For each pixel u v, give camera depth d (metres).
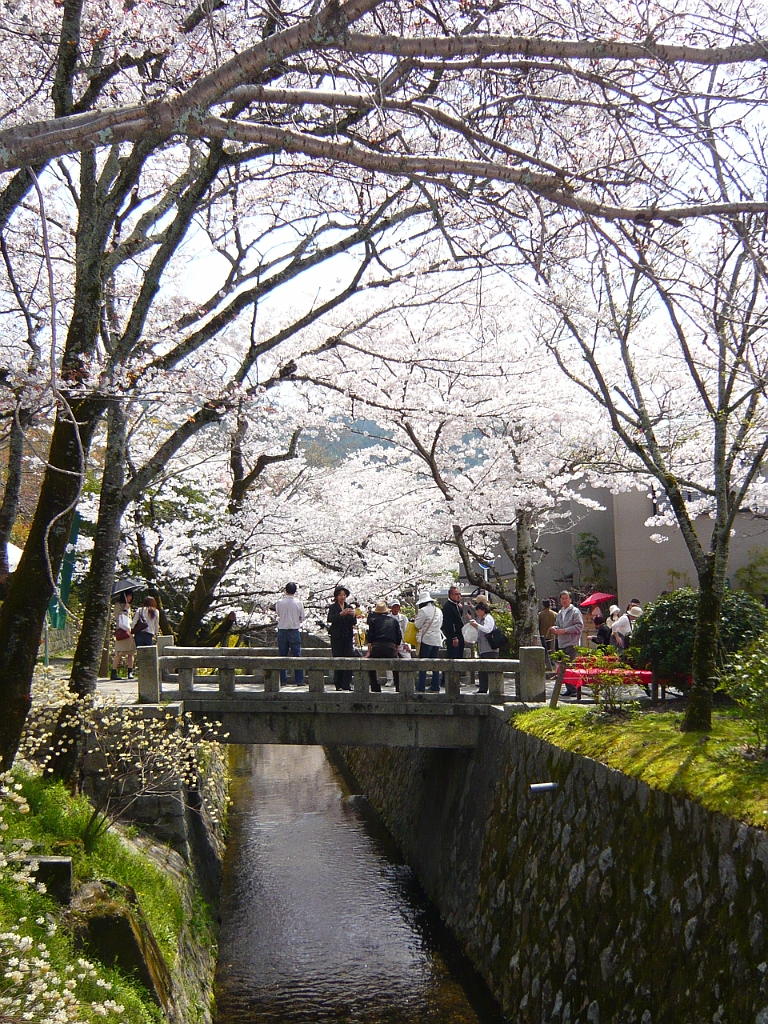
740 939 6.17
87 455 7.93
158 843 10.94
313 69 5.88
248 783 21.66
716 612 9.31
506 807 11.24
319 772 22.98
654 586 26.11
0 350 10.77
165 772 11.14
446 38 4.17
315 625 20.66
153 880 8.98
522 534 17.12
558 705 12.05
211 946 10.91
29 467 15.17
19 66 8.39
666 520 19.53
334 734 12.93
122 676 19.02
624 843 8.16
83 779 11.05
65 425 7.77
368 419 15.65
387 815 17.66
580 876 8.78
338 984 10.46
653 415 16.55
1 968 4.88
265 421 16.91
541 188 4.50
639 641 12.22
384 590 19.83
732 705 11.28
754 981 5.88
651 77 4.76
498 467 16.75
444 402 15.08
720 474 9.17
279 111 6.54
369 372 15.12
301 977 10.63
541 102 5.33
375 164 4.40
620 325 9.43
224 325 9.15
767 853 6.14
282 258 10.15
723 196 6.43
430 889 13.52
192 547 20.45
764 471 18.36
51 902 6.34
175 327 9.85
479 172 4.45
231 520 18.06
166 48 7.30
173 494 19.59
